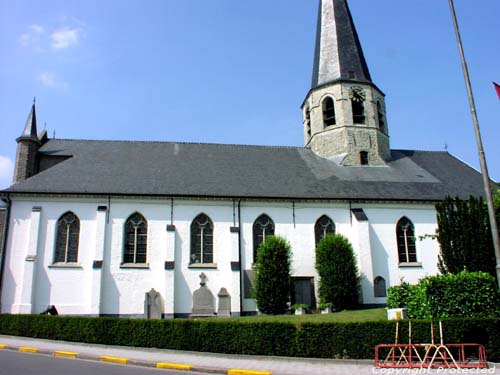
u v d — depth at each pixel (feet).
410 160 124.98
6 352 54.65
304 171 112.57
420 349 47.26
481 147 54.70
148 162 109.09
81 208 95.35
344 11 130.11
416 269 102.42
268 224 101.19
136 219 96.78
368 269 98.89
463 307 52.80
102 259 92.22
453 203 78.69
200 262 96.63
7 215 92.43
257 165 113.70
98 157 108.78
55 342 62.34
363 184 108.47
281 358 49.26
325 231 102.42
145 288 93.04
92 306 89.25
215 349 53.21
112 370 43.09
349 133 116.98
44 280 90.38
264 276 90.94
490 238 72.33
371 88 121.70
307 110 129.29
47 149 108.88
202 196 98.37
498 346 46.34
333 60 123.85
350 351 48.80
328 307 91.25
